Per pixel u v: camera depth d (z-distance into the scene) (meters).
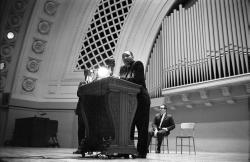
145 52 10.61
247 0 8.15
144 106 3.83
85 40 11.23
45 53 11.18
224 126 8.29
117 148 3.41
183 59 9.17
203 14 9.00
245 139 7.80
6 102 10.14
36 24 10.87
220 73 8.09
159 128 7.58
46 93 10.92
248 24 7.96
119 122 3.49
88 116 3.97
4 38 10.61
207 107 8.79
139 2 10.76
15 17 10.59
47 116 10.60
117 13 11.08
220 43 8.30
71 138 10.23
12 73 10.61
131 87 3.64
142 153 3.79
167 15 10.60
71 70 11.08
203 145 8.61
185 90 8.76
